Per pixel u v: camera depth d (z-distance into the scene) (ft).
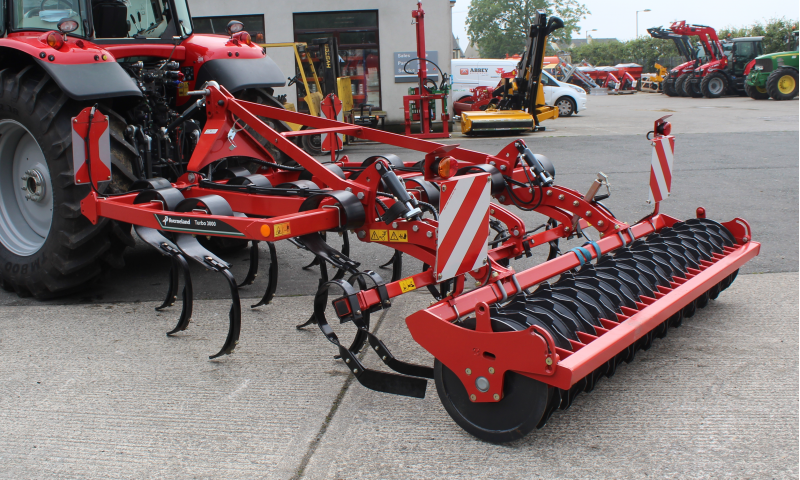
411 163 14.33
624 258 10.25
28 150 13.69
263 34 49.14
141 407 8.60
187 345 10.71
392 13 48.78
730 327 10.92
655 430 7.73
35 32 13.56
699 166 28.35
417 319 7.87
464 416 7.73
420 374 8.15
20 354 10.39
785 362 9.48
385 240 9.43
